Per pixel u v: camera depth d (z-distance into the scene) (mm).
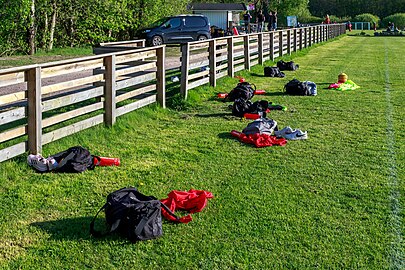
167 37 29531
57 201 5457
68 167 6277
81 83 7500
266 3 71500
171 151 7363
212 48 12594
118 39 32250
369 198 5629
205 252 4422
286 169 6594
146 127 8773
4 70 5949
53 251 4414
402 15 78500
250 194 5707
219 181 6129
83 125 7738
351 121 9461
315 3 98625
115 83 8320
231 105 10453
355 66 19109
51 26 25297
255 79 14859
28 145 6555
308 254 4402
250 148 7578
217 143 7828
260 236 4719
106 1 26500
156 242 4586
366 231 4836
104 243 4547
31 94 6422
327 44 33250
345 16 96000
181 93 10898
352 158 7105
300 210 5289
